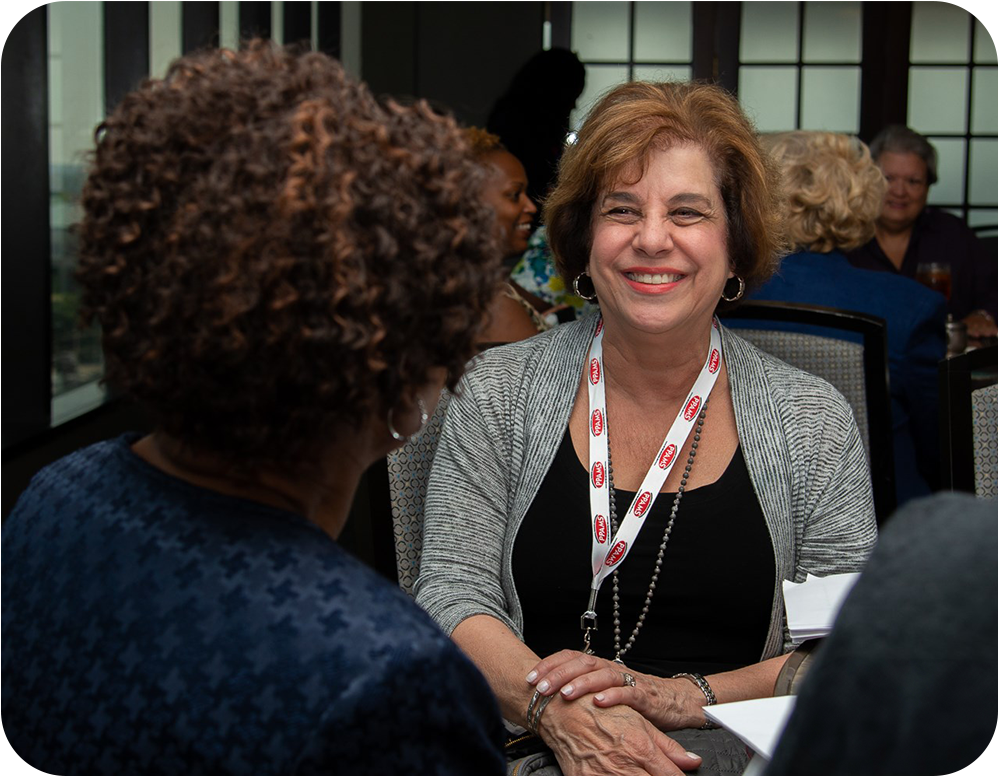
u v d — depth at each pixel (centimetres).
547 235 150
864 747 45
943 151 676
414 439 158
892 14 664
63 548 68
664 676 139
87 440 346
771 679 130
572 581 141
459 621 134
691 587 138
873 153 376
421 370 67
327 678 58
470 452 146
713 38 679
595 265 139
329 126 62
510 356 151
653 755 117
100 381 71
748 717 92
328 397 62
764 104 681
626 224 136
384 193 61
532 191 364
